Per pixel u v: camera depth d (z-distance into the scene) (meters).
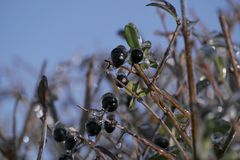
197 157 0.25
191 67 0.28
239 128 0.31
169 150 0.38
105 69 0.38
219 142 0.35
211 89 0.46
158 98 0.36
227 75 0.46
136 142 0.43
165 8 0.37
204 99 0.44
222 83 0.47
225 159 0.32
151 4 0.37
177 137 0.40
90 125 0.37
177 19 0.36
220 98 0.42
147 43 0.38
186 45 0.28
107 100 0.37
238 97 0.26
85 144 0.41
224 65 0.47
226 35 0.30
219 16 0.30
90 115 0.40
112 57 0.36
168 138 0.41
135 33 0.38
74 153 0.38
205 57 0.44
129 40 0.38
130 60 0.36
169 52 0.37
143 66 0.38
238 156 0.33
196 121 0.25
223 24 0.30
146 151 0.41
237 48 0.44
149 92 0.37
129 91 0.36
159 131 0.43
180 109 0.36
